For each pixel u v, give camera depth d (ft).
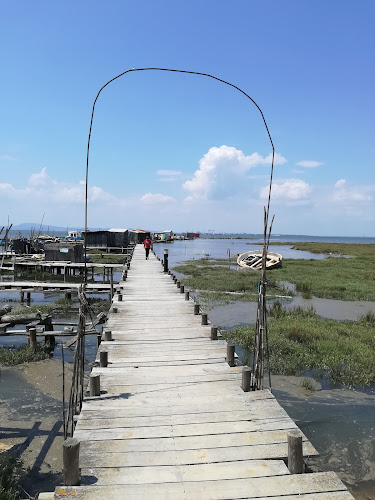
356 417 26.09
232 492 11.40
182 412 16.60
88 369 34.53
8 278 95.25
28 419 24.94
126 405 17.28
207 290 77.66
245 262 124.88
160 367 22.33
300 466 12.38
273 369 34.37
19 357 35.83
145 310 37.78
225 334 45.06
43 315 43.19
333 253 225.35
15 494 17.30
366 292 77.15
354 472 20.34
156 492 11.35
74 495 11.12
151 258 100.58
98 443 14.05
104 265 87.71
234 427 15.30
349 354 37.50
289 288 85.05
